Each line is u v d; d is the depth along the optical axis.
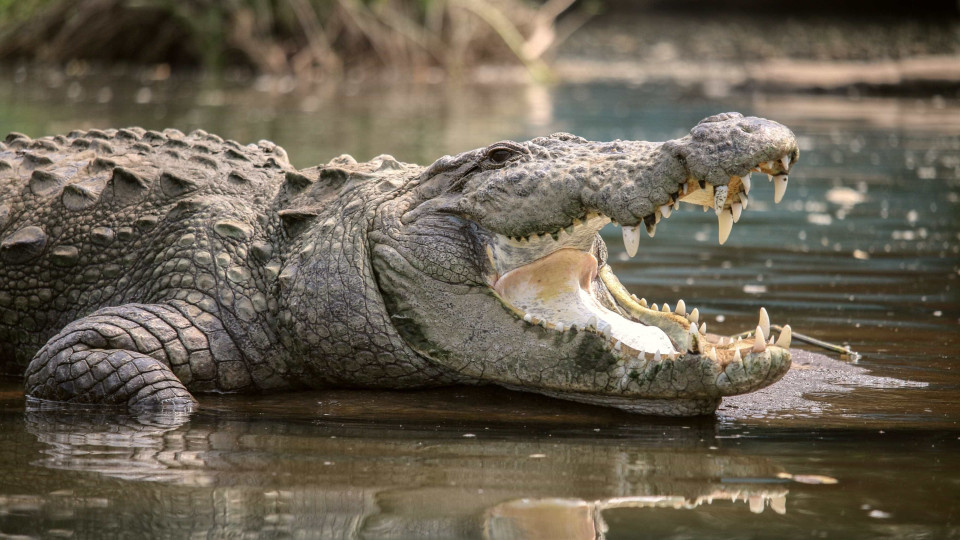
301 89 57.16
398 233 13.65
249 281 14.29
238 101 49.00
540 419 12.46
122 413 12.73
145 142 17.05
